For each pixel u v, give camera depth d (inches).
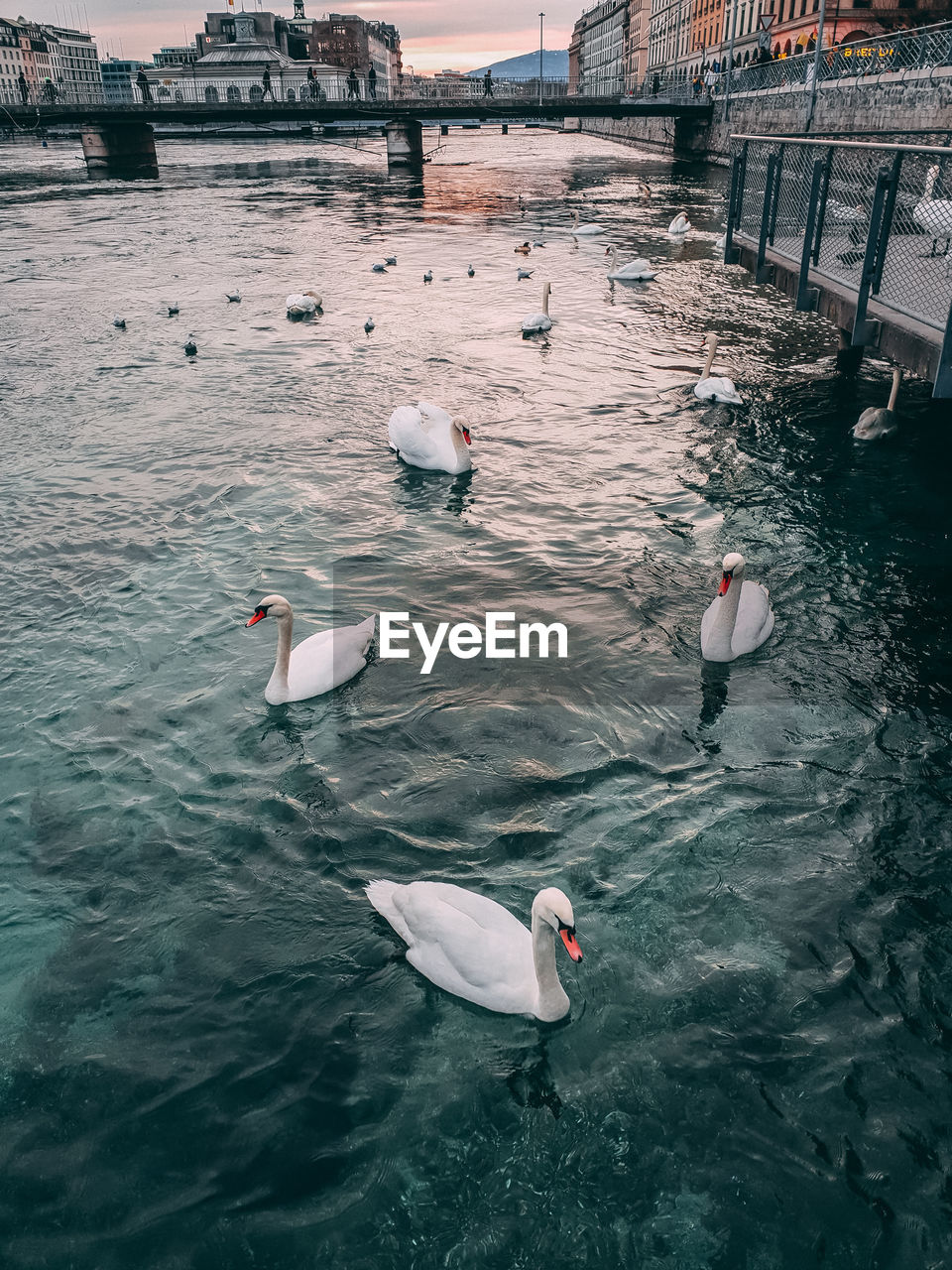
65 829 302.7
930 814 303.7
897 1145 210.5
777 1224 196.9
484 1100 222.4
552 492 548.4
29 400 741.9
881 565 458.6
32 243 1546.5
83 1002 246.5
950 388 384.2
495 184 2524.6
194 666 387.5
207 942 264.7
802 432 637.3
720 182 2416.3
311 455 613.6
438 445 583.2
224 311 1054.4
